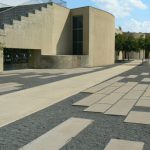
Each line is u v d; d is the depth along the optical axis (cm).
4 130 727
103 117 870
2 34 2511
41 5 3253
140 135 691
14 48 2728
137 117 868
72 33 3684
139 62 5059
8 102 1099
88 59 3531
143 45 6134
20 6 3262
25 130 727
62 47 3494
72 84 1672
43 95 1271
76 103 1090
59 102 1118
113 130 731
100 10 3847
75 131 721
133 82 1788
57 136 679
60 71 2678
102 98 1202
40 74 2316
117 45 5697
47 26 3159
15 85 1584
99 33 3847
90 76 2180
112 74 2380
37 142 636
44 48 3120
